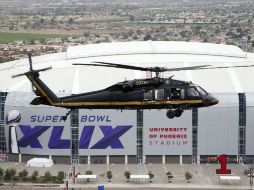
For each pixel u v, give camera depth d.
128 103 128.25
